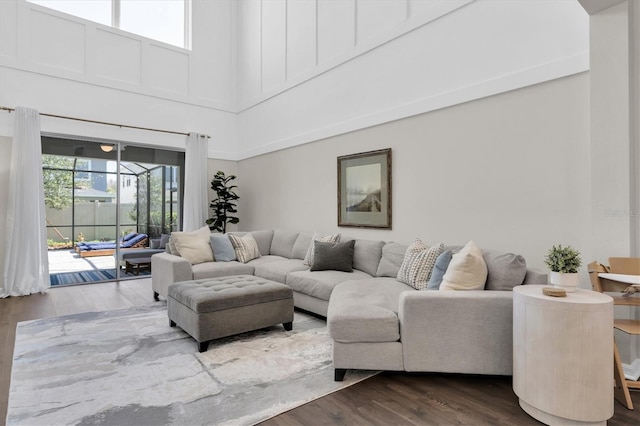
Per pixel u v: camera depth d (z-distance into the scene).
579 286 2.74
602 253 2.48
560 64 2.83
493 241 3.26
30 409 2.00
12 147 4.90
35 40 5.19
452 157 3.59
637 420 1.93
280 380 2.34
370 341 2.32
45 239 5.01
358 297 2.76
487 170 3.31
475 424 1.87
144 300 4.49
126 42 6.00
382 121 4.24
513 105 3.14
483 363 2.27
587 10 2.50
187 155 6.50
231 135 7.16
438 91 3.71
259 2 6.60
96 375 2.40
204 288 3.14
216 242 4.80
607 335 1.81
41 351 2.82
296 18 5.69
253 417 1.93
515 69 3.13
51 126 5.28
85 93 5.57
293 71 5.74
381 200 4.25
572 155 2.79
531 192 3.02
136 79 6.09
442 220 3.66
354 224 4.59
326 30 5.11
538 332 1.88
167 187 6.50
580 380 1.78
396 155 4.12
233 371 2.46
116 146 5.91
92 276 5.67
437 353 2.29
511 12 3.16
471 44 3.45
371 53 4.44
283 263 4.42
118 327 3.40
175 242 4.62
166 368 2.51
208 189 6.88
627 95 2.38
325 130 5.05
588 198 2.70
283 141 5.86
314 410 2.00
